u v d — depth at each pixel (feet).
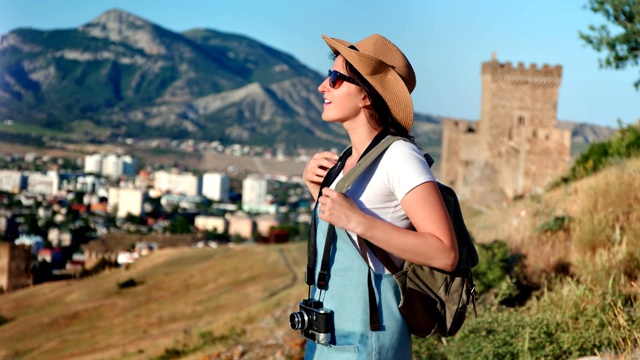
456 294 9.41
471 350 18.83
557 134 151.84
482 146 195.93
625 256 23.39
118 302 184.75
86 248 526.98
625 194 29.35
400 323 9.37
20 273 285.64
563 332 18.34
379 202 9.36
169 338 104.83
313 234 9.84
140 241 545.44
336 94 9.75
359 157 9.77
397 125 9.72
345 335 9.29
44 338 157.58
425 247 8.73
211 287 181.78
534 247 29.81
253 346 48.62
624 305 19.83
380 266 9.38
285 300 78.07
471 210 115.03
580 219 29.68
